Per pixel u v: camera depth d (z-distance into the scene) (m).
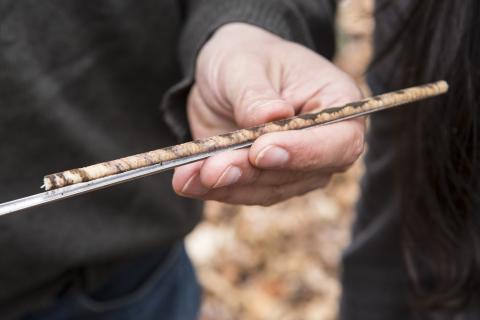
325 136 0.32
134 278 0.49
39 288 0.44
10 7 0.39
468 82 0.34
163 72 0.46
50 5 0.40
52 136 0.42
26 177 0.42
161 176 0.47
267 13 0.41
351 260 0.50
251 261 0.91
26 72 0.40
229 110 0.37
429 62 0.36
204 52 0.40
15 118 0.40
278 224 0.97
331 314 0.82
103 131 0.44
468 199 0.38
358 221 0.50
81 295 0.46
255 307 0.84
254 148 0.31
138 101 0.46
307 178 0.35
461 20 0.33
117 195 0.44
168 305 0.54
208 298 0.85
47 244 0.42
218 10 0.41
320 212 0.99
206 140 0.31
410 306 0.47
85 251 0.43
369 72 0.43
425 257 0.43
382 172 0.45
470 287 0.41
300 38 0.43
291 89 0.37
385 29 0.40
